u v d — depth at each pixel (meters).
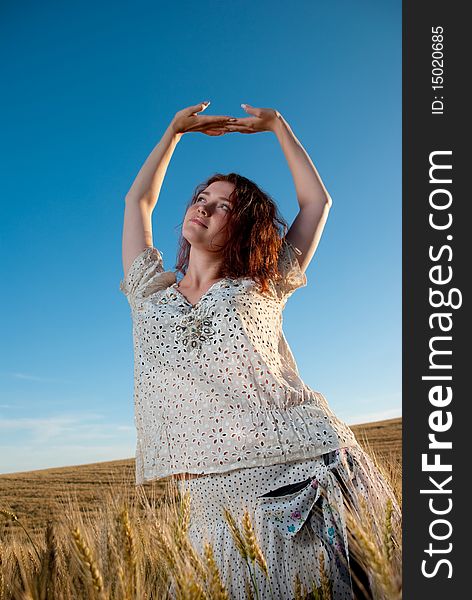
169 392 2.46
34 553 2.10
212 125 3.26
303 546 2.20
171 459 2.42
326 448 2.29
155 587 2.00
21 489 13.96
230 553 2.19
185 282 2.85
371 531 1.92
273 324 2.65
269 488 2.27
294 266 2.87
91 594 1.65
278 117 3.25
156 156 3.17
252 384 2.38
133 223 3.00
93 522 2.03
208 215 2.72
